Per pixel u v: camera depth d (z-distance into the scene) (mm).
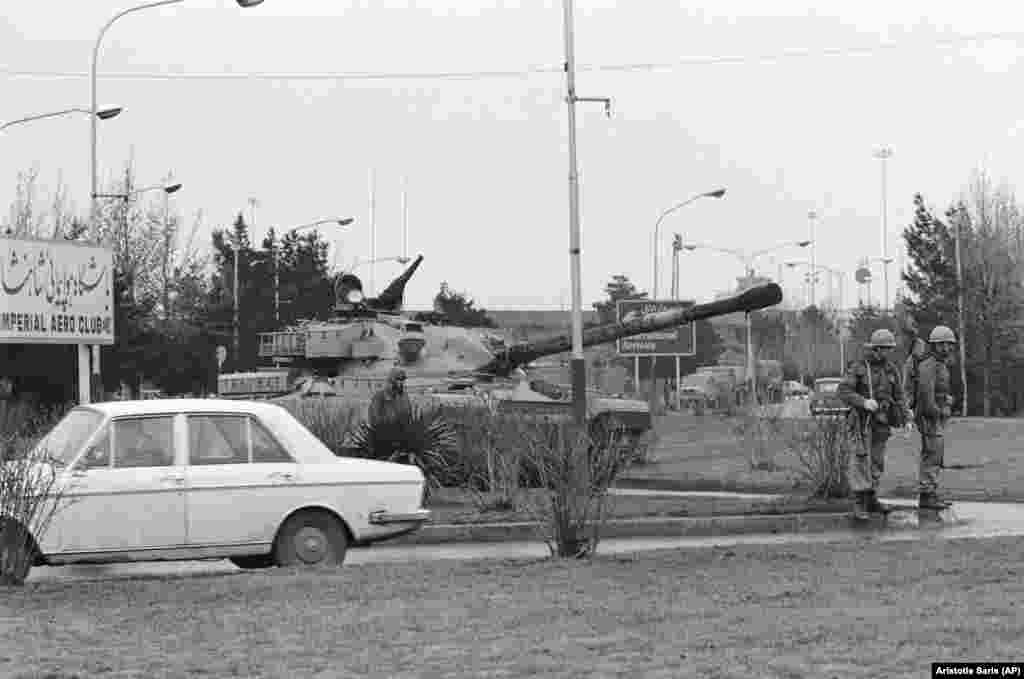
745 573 13477
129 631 11047
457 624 10992
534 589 12758
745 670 8961
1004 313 67188
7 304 29062
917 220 70188
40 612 12016
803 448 27328
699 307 29844
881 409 20391
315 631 10852
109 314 31500
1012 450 32156
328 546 15219
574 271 25672
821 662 9148
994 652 9305
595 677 8906
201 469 14828
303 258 65625
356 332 32188
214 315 61500
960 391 61875
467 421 24969
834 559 14320
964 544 15430
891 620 10586
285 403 28625
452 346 32531
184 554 14711
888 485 24938
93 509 14391
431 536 19141
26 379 41562
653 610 11414
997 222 69875
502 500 21031
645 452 32156
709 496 23719
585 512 15312
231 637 10703
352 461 15492
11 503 13766
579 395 25281
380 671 9297
